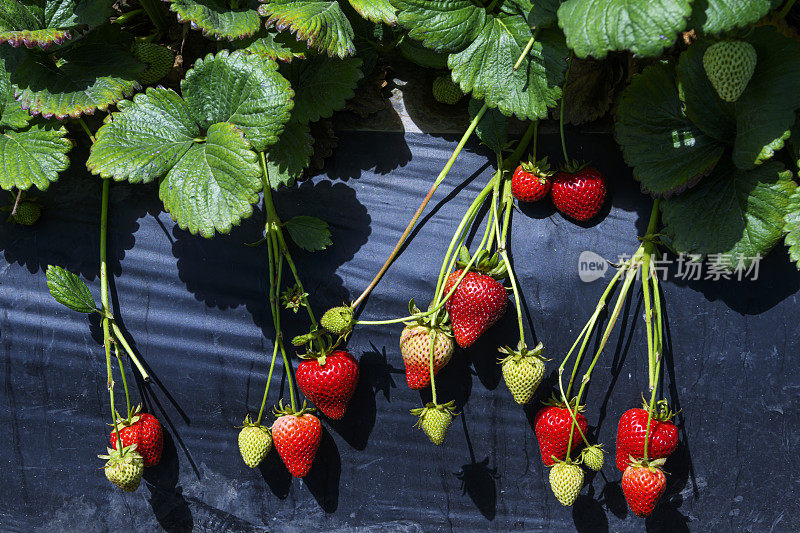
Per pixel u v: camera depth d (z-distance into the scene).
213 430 0.90
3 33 0.81
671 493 0.88
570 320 0.88
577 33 0.78
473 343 0.87
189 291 0.89
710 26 0.78
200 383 0.89
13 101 0.85
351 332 0.89
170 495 0.90
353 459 0.89
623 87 0.87
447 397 0.88
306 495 0.89
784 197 0.83
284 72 0.86
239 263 0.89
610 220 0.88
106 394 0.90
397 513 0.89
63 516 0.90
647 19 0.77
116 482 0.87
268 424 0.89
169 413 0.90
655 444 0.85
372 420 0.89
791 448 0.87
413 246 0.88
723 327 0.87
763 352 0.87
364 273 0.89
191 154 0.82
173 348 0.89
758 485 0.88
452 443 0.89
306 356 0.86
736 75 0.79
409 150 0.89
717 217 0.84
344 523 0.89
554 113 0.87
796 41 0.82
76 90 0.84
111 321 0.88
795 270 0.87
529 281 0.88
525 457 0.88
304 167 0.88
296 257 0.89
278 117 0.82
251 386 0.89
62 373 0.90
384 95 0.89
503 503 0.89
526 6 0.83
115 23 0.87
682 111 0.84
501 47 0.83
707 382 0.88
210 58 0.82
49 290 0.89
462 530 0.89
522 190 0.86
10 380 0.90
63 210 0.89
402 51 0.87
